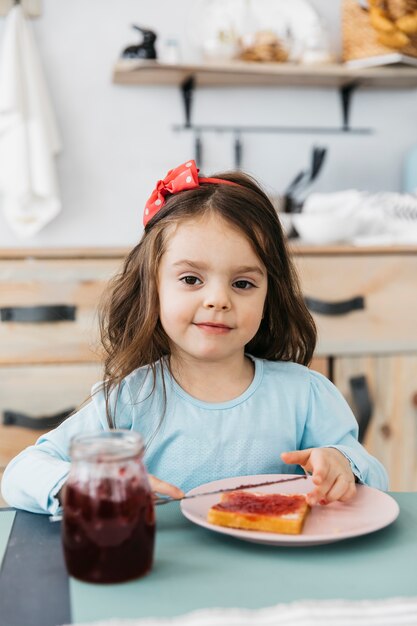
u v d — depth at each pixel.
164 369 1.06
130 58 2.26
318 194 2.51
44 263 1.96
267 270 1.02
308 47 2.39
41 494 0.82
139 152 2.48
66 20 2.40
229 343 0.97
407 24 2.29
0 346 1.96
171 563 0.68
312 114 2.57
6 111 2.28
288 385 1.08
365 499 0.83
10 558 0.70
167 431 1.02
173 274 0.97
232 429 1.03
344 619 0.56
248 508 0.75
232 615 0.57
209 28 2.43
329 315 2.06
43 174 2.29
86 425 1.01
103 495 0.63
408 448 2.13
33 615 0.58
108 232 2.49
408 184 2.57
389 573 0.66
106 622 0.56
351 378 2.09
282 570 0.66
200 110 2.51
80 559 0.64
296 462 0.85
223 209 0.97
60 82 2.41
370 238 2.25
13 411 1.97
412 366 2.12
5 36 2.31
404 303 2.11
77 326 1.98
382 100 2.60
